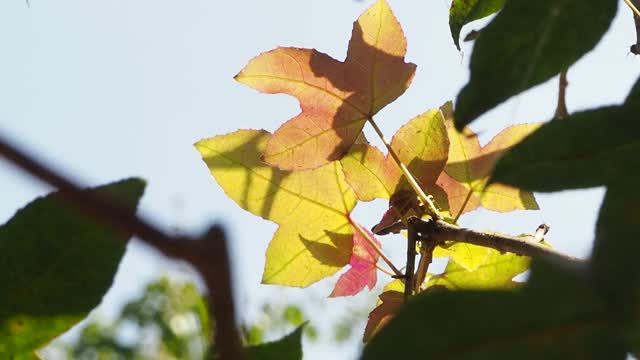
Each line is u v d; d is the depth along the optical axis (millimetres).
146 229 425
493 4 1005
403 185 1012
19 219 810
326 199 1016
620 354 673
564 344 685
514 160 839
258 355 842
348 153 1012
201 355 825
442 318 708
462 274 1009
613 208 771
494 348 696
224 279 432
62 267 811
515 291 701
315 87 1007
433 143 1014
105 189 714
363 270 1034
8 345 811
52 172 424
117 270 812
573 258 839
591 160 837
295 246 1014
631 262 694
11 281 811
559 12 839
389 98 1006
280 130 1004
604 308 682
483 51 836
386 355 707
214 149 1009
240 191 1010
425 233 994
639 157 833
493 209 1019
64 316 812
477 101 833
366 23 1007
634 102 837
